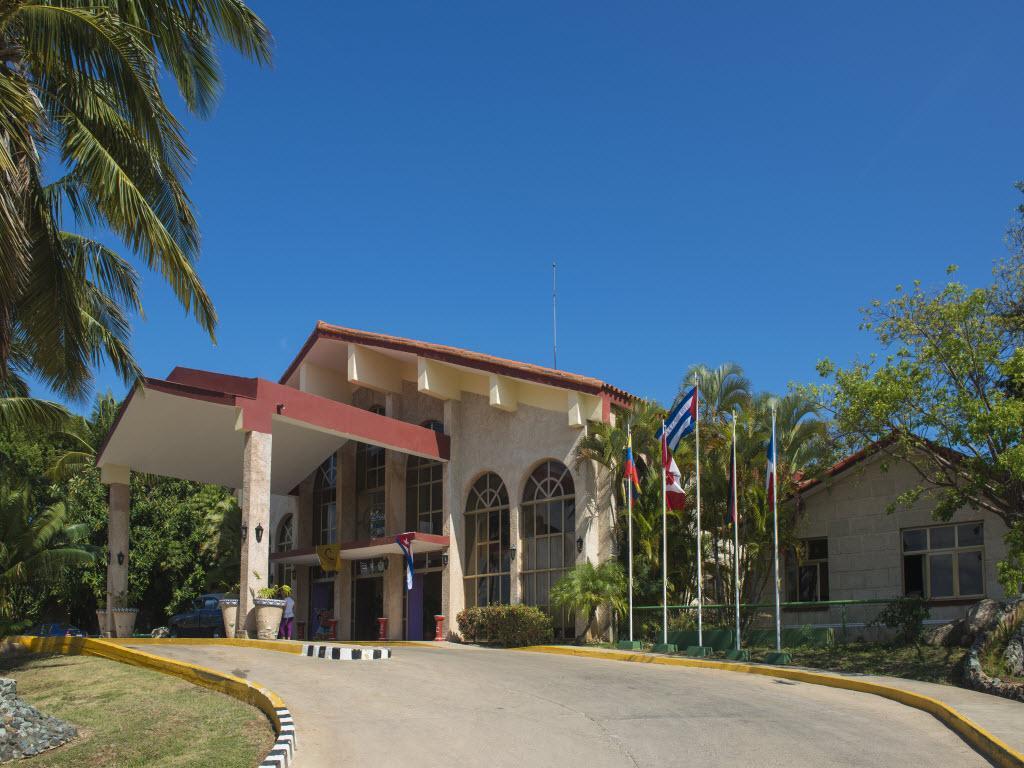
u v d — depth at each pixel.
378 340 29.31
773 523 20.42
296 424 26.39
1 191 11.78
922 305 18.34
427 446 28.20
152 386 25.27
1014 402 16.30
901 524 22.06
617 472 24.84
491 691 14.29
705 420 24.94
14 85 12.41
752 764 9.38
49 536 31.84
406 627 29.27
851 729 11.29
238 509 38.19
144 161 15.11
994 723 10.88
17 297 13.76
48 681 16.55
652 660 20.14
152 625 38.34
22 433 35.22
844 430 18.83
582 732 11.02
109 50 13.76
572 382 25.52
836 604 20.12
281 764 9.10
